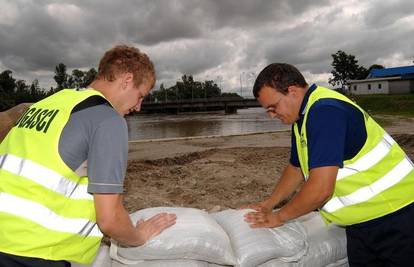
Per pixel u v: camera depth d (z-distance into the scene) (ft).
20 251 6.31
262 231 9.46
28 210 6.36
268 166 33.68
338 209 8.99
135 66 7.16
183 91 465.47
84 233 6.87
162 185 27.48
